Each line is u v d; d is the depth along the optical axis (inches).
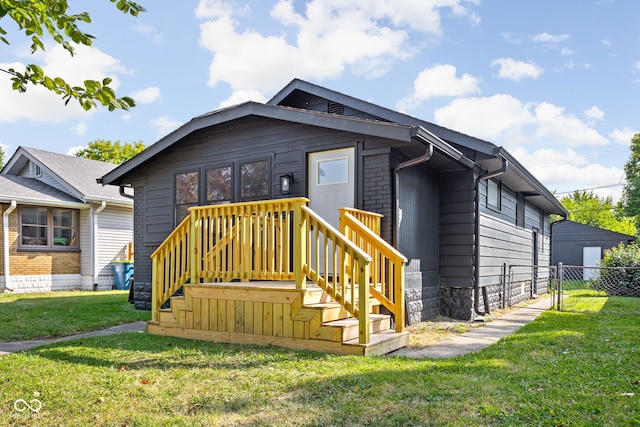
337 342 186.1
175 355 183.5
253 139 312.3
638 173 1024.2
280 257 206.7
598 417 111.4
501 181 394.0
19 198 496.4
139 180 372.8
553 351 189.2
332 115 264.4
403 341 209.8
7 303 383.6
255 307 208.7
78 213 574.2
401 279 214.4
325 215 280.8
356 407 120.6
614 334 227.3
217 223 228.2
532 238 532.4
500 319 309.3
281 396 131.0
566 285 674.2
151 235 361.7
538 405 119.4
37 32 98.9
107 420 117.9
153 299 245.3
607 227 1531.7
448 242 319.9
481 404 120.3
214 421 114.9
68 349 196.4
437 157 279.6
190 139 340.2
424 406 120.1
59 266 547.2
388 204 257.1
